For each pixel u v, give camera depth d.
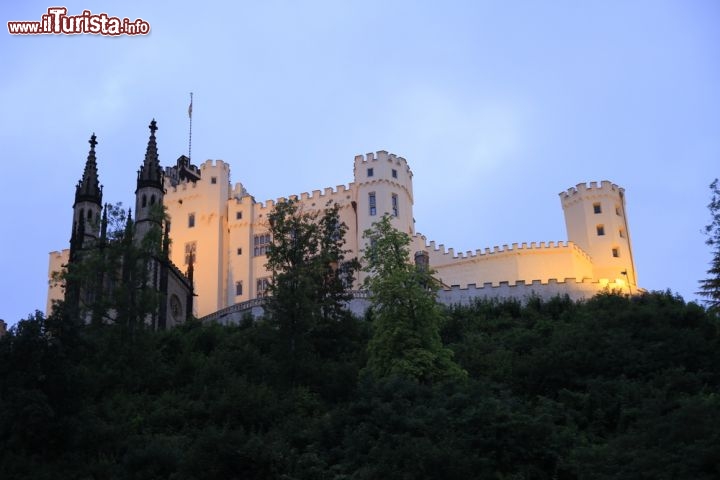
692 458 35.91
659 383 50.81
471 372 58.41
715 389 49.59
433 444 40.62
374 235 69.38
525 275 103.94
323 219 75.38
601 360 55.19
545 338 65.00
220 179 108.88
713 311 63.84
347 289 80.44
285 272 65.31
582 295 83.06
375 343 56.69
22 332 48.69
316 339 65.38
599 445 44.72
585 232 116.62
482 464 39.94
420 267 61.19
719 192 63.00
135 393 55.81
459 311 76.31
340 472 41.12
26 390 46.12
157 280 77.56
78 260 69.25
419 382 53.72
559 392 51.91
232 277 104.38
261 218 106.56
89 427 46.78
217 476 40.78
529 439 42.50
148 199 82.31
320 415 51.38
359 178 104.06
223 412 49.75
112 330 59.59
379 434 42.72
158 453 43.81
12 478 42.09
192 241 106.69
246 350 60.97
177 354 64.19
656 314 64.25
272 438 44.66
